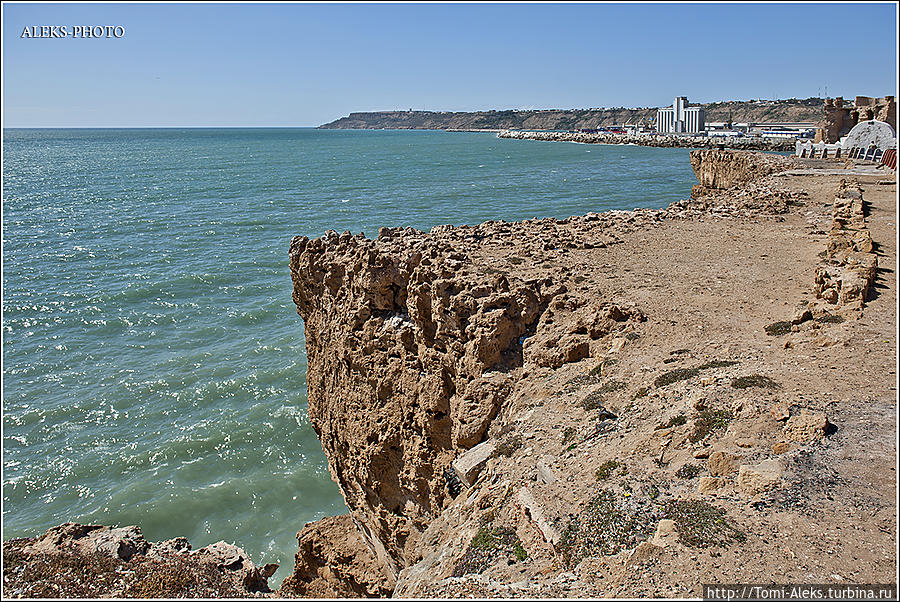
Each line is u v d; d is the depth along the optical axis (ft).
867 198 132.26
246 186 433.89
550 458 47.78
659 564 33.53
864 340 55.01
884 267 78.07
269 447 108.27
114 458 105.81
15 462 105.19
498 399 60.90
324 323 83.66
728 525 35.24
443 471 64.85
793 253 92.84
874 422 42.65
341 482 83.41
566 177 409.28
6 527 91.09
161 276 203.41
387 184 414.62
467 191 352.90
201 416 118.11
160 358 142.51
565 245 96.02
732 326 63.21
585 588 33.50
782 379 49.85
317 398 88.07
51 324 163.12
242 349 146.20
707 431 44.29
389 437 71.31
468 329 64.69
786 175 178.50
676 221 119.85
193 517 93.35
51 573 46.55
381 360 71.87
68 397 125.49
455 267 73.72
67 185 459.32
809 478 37.86
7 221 306.14
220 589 47.57
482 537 41.81
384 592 75.10
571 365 61.57
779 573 31.76
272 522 92.68
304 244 88.89
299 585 82.94
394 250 78.48
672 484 40.32
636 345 61.21
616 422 49.49
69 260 227.20
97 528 54.60
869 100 303.07
